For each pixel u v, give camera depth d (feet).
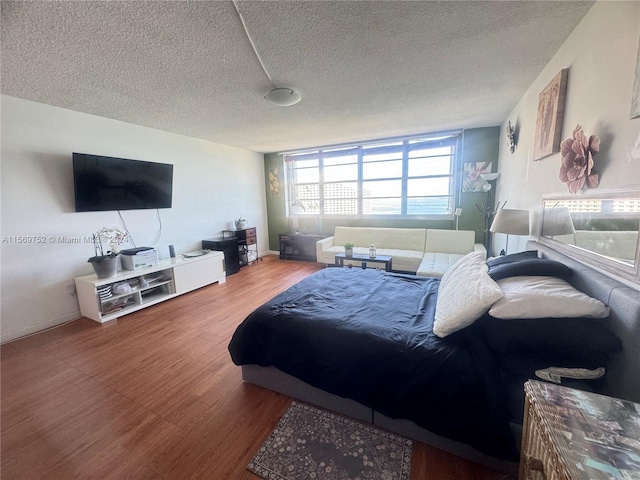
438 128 13.44
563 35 5.53
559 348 3.65
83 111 9.48
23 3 4.21
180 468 4.21
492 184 13.62
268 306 6.18
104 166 9.91
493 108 10.16
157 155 12.23
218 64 6.43
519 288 4.28
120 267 10.44
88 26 4.88
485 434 3.76
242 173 17.37
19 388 6.10
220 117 10.44
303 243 17.89
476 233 14.46
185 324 9.09
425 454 4.31
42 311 8.84
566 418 2.64
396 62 6.56
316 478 4.00
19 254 8.35
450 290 5.50
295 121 11.20
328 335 5.04
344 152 16.66
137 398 5.73
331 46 5.82
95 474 4.15
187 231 13.88
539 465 2.60
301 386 5.45
